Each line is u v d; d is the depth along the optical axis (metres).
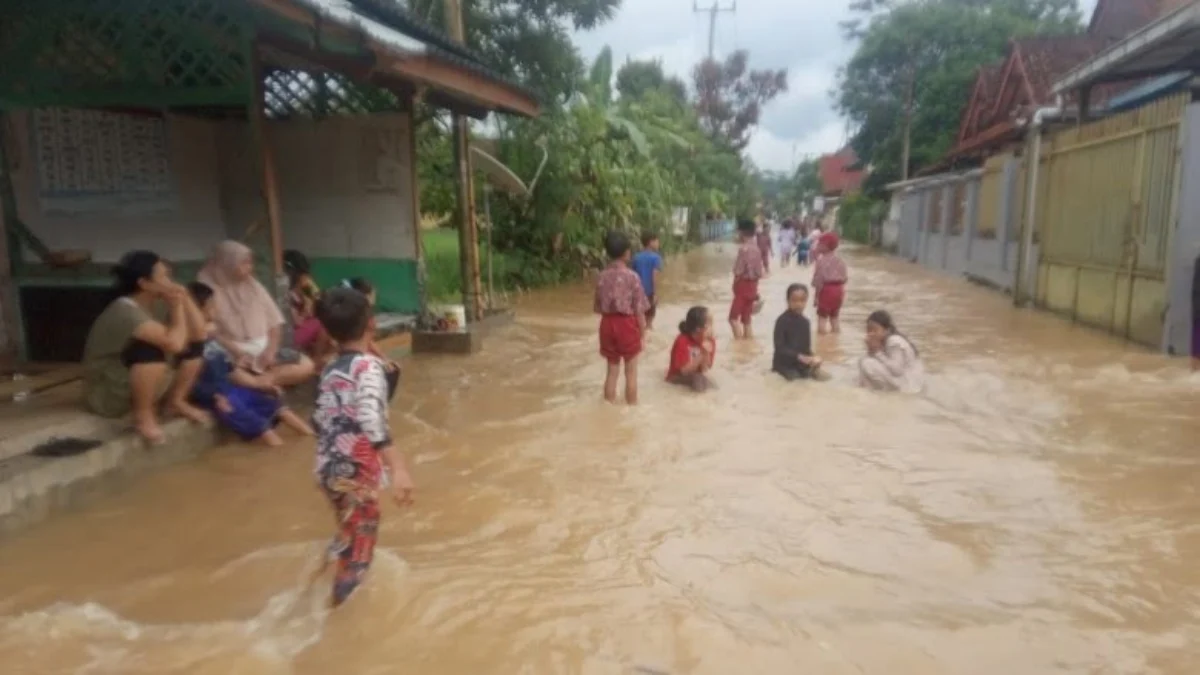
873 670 3.14
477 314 11.50
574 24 17.44
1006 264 16.92
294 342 7.18
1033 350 9.85
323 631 3.46
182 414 5.77
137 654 3.28
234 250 6.20
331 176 10.31
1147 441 6.08
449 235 22.47
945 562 4.08
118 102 6.82
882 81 38.09
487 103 9.62
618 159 20.23
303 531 4.52
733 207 49.94
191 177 9.78
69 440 5.16
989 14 35.34
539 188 17.86
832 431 6.45
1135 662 3.20
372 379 3.65
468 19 16.36
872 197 41.94
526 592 3.79
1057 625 3.47
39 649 3.31
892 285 18.77
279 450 5.95
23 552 4.27
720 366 9.02
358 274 10.46
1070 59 22.77
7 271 7.39
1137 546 4.26
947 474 5.41
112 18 6.63
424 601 3.70
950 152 27.48
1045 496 4.99
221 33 6.60
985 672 3.13
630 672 3.15
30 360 7.42
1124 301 10.65
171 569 4.07
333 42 6.30
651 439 6.25
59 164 8.02
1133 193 10.42
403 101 9.95
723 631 3.43
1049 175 13.41
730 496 5.03
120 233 8.75
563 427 6.59
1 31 6.76
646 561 4.12
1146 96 14.49
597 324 12.59
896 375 7.74
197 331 5.65
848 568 4.02
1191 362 8.62
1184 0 20.17
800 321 8.36
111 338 5.36
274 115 10.27
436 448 6.02
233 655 3.27
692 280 20.67
